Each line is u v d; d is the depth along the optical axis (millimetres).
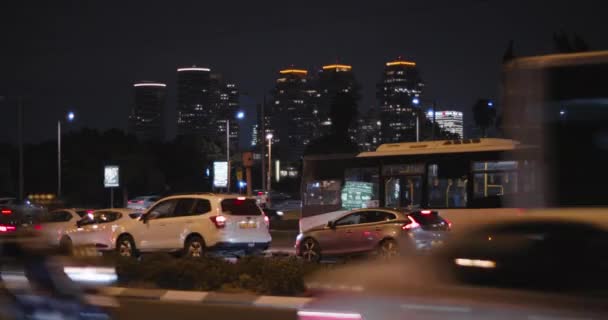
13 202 46250
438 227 23109
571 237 6594
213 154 115000
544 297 6121
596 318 5805
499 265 6602
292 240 35469
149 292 16984
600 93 10750
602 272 6219
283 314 14484
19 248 12383
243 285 16891
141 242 23859
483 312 6219
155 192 88562
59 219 28062
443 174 26500
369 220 23391
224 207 23031
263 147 57000
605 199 10469
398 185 27672
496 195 25328
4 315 12367
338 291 7105
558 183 10703
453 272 6773
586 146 10688
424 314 6496
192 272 17688
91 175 84562
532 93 11086
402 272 7027
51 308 12148
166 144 103562
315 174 29688
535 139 10961
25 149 86562
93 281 13336
